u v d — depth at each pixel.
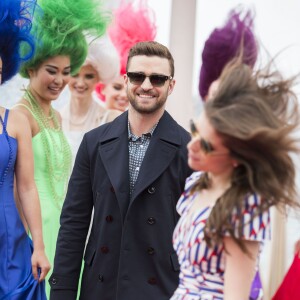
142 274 3.88
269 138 2.55
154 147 3.92
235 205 2.64
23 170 4.57
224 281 2.70
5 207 4.42
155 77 3.92
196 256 2.78
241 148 2.59
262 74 2.75
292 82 2.74
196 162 2.74
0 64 4.68
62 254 4.08
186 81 6.70
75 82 6.36
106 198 3.95
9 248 4.41
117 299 3.88
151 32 6.75
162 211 3.88
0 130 4.47
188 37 6.70
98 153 4.02
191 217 2.87
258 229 2.64
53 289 4.08
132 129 3.99
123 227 3.89
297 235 5.68
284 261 5.71
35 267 4.50
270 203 2.67
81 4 5.56
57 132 5.54
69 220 4.09
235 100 2.64
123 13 6.68
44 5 5.41
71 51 5.52
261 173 2.60
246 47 4.43
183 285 2.88
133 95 3.94
